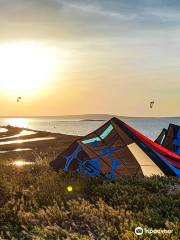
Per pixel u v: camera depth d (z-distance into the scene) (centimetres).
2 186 1159
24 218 870
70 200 967
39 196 1038
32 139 5512
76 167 1362
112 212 862
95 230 791
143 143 1406
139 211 860
